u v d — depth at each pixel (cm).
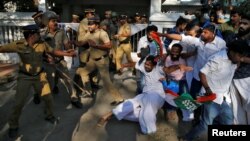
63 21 1348
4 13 810
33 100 533
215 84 331
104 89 602
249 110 341
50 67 483
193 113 438
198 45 412
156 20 771
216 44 397
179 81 448
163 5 1218
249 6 793
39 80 402
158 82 426
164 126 437
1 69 358
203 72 332
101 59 498
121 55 714
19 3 1129
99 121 429
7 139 388
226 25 514
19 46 374
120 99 516
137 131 415
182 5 1212
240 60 321
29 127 424
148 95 414
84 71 517
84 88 552
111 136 399
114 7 1401
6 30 813
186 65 454
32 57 384
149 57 422
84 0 1345
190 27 426
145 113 403
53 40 487
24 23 805
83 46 515
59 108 500
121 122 443
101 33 491
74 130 415
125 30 700
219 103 334
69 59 768
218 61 322
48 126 428
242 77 333
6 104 519
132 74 727
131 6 1390
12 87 612
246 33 426
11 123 392
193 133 369
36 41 388
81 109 497
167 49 481
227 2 980
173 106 445
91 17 493
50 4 1245
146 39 508
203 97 337
